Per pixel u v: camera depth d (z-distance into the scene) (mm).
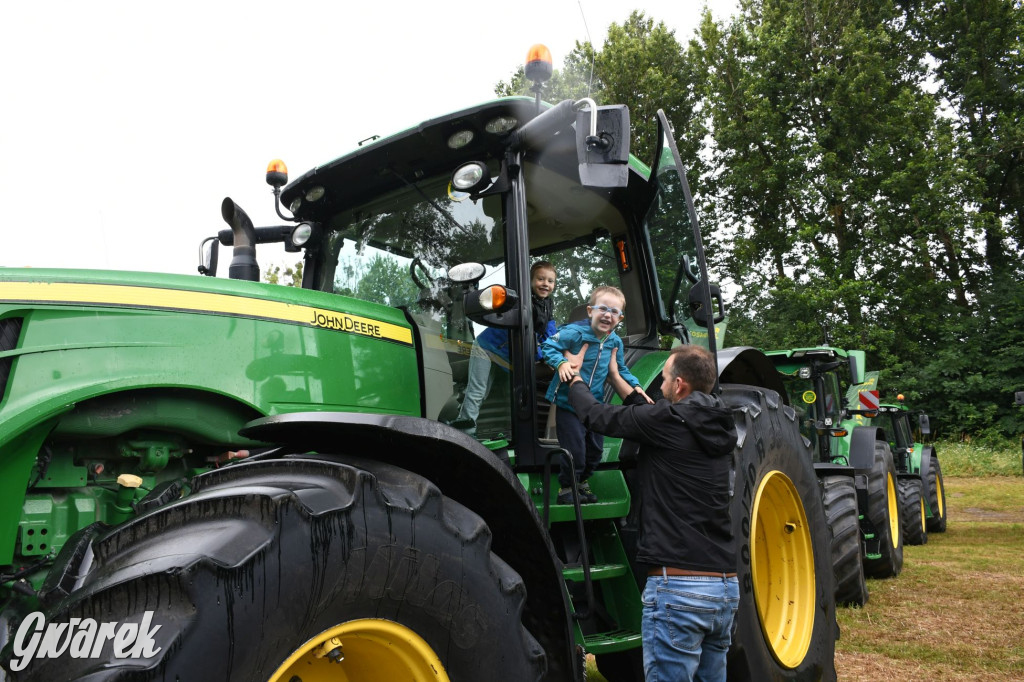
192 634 1662
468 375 3471
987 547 9945
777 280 23266
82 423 2422
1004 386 22578
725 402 3850
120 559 1841
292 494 1916
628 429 2953
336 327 3021
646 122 19547
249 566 1781
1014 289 23906
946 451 21719
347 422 2166
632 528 3498
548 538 2586
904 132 22812
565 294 3945
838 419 8672
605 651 3180
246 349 2750
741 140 23656
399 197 3795
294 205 4008
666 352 4172
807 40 24000
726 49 24609
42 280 2449
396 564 2047
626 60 19375
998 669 4590
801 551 4039
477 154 3537
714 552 2852
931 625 5672
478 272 3186
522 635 2328
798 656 3760
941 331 24266
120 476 2463
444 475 2512
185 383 2580
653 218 4121
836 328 22594
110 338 2496
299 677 2027
